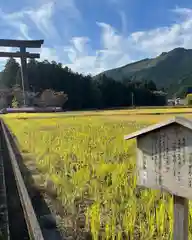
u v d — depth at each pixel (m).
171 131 3.62
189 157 3.43
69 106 135.25
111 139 16.64
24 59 105.00
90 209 6.54
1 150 18.38
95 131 21.67
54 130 25.52
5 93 130.50
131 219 5.67
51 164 11.29
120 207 6.36
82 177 8.71
